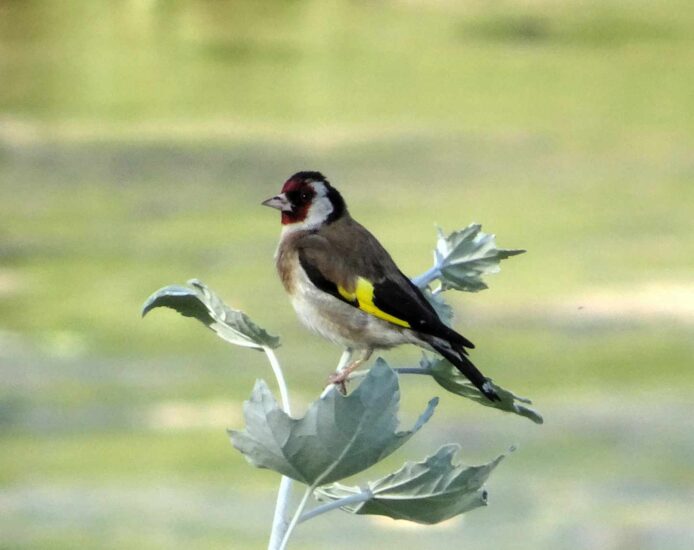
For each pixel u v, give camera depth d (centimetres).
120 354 1717
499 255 491
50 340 1777
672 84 3759
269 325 1816
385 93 3603
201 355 1719
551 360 1684
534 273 2067
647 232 2294
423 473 385
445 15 4791
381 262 624
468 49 4262
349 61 4038
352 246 626
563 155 2931
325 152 2905
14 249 2195
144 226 2328
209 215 2405
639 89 3712
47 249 2195
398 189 2608
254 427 364
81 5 4469
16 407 1505
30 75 3653
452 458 384
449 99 3544
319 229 641
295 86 3647
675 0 5075
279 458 366
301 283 629
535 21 4644
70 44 4034
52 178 2652
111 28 4300
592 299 1934
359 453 365
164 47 4103
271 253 2172
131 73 3725
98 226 2330
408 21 4703
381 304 607
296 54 4116
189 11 4453
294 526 372
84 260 2142
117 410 1512
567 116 3356
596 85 3766
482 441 1408
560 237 2258
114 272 2078
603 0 5047
